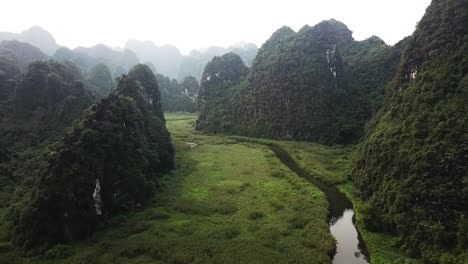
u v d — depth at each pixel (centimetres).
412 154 3722
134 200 4262
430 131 3800
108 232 3588
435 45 4762
